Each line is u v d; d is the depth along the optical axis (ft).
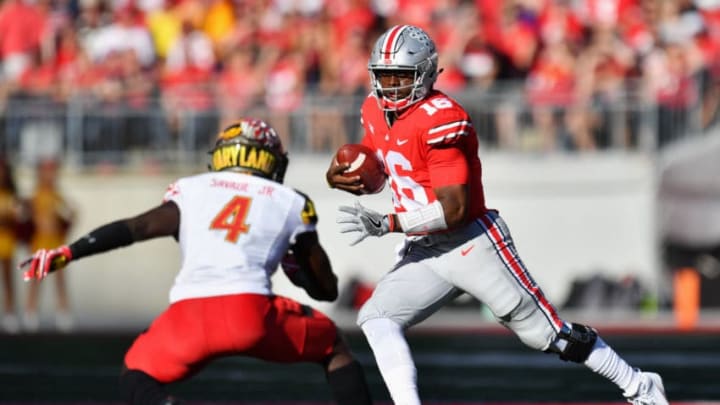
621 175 160.97
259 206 56.44
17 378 97.19
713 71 160.25
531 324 57.93
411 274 57.82
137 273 163.63
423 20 164.86
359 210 55.62
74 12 170.40
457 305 152.46
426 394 87.86
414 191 57.00
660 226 158.51
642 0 166.50
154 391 53.11
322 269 57.62
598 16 164.66
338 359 56.65
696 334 130.21
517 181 162.30
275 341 54.95
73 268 162.91
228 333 53.98
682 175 157.28
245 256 55.47
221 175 57.41
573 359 58.85
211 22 167.53
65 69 167.02
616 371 58.90
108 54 165.07
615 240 161.48
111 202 162.91
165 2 168.55
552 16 164.55
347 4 165.37
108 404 83.35
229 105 162.09
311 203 57.72
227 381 94.38
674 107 159.74
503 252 57.41
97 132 163.53
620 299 151.23
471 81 161.48
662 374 97.30
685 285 143.02
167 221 55.98
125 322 156.87
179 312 54.70
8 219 152.15
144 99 163.53
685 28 164.35
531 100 161.07
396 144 56.70
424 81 56.08
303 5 167.73
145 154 163.32
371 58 56.49
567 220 162.40
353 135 161.07
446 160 55.62
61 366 105.40
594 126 161.38
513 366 103.24
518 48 162.09
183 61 164.86
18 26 167.73
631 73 161.99
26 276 54.19
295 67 162.91
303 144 162.20
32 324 152.05
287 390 89.81
